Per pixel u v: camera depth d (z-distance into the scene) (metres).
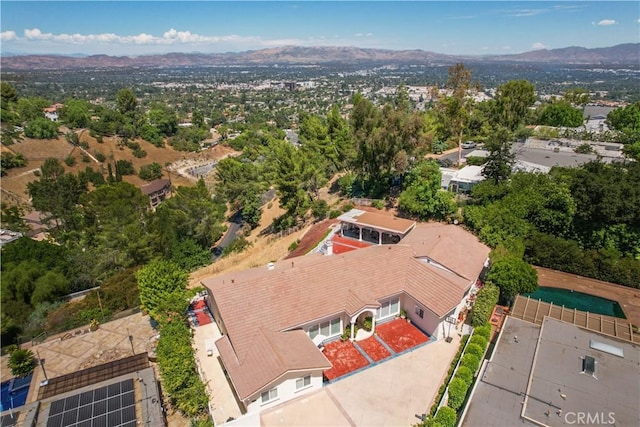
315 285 31.23
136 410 24.23
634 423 20.02
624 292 37.09
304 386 25.64
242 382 23.94
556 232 43.41
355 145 60.81
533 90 85.12
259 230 70.44
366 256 34.62
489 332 29.61
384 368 27.94
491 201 46.88
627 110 89.56
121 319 36.66
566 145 73.00
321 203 58.94
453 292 30.70
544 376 23.30
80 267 43.69
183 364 25.75
